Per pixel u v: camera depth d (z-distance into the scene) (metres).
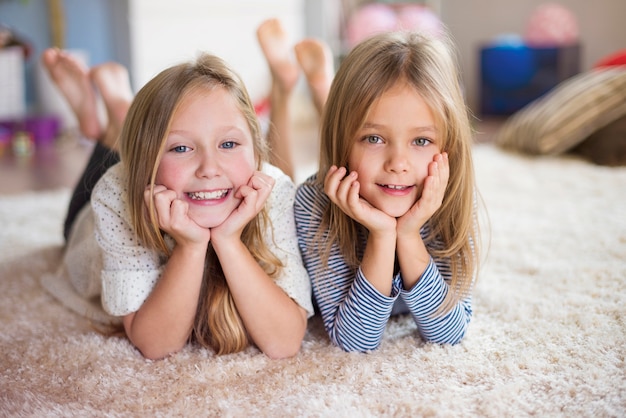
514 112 3.78
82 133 1.81
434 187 0.94
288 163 1.62
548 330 1.09
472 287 1.09
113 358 1.05
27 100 3.64
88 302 1.28
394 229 0.96
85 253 1.24
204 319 1.06
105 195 1.04
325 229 1.05
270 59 1.59
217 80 0.96
